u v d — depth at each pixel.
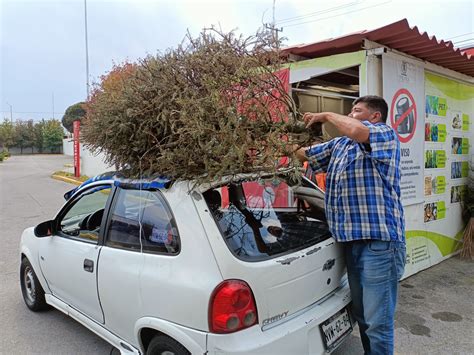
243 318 2.04
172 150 2.34
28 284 4.05
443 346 3.19
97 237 2.96
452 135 5.57
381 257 2.51
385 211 2.51
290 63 4.33
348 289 2.74
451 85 5.50
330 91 6.15
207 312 2.04
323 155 2.86
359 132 2.34
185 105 2.19
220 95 2.23
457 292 4.30
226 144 2.14
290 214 2.74
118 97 2.52
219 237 2.15
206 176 2.27
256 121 2.27
